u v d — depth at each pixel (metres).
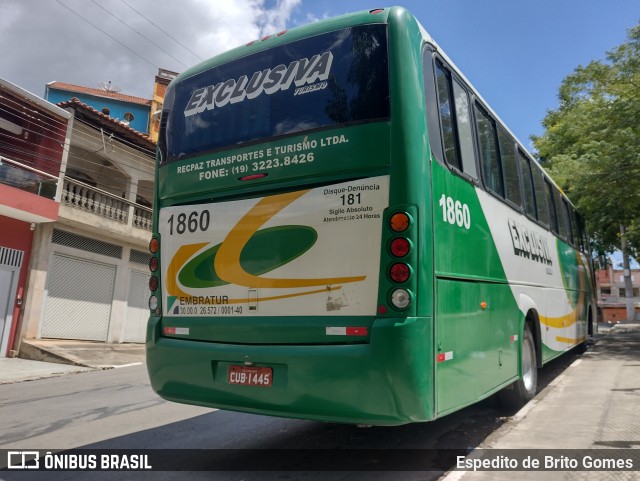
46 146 14.86
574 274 9.86
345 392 3.38
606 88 15.41
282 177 3.90
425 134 3.68
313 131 3.83
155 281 4.51
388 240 3.43
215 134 4.37
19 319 14.27
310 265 3.68
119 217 17.05
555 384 7.46
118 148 17.41
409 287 3.35
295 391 3.54
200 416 6.20
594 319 12.60
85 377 10.98
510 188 5.99
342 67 3.88
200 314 4.15
